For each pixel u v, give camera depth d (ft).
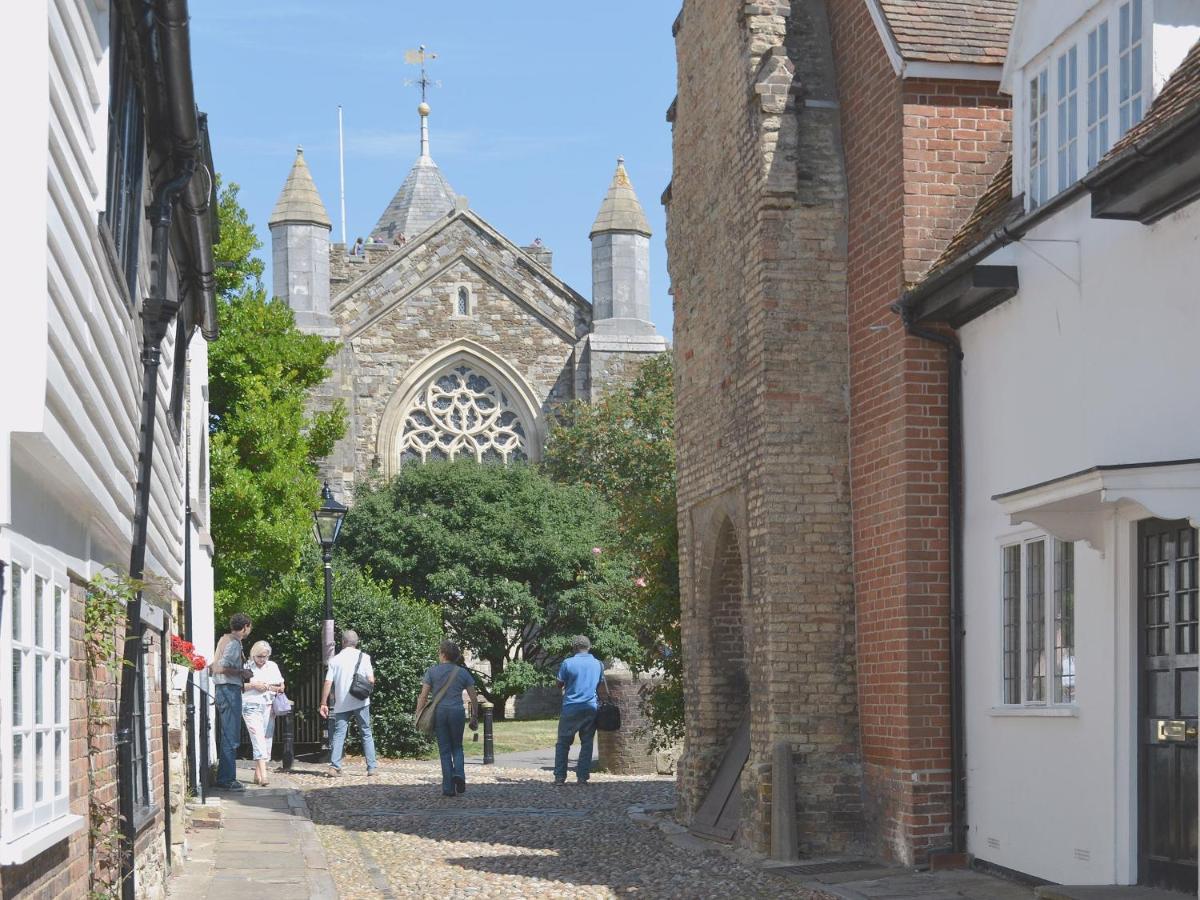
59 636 21.48
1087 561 31.48
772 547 42.11
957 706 38.24
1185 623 28.14
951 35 39.78
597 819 51.83
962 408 38.52
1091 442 31.40
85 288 21.02
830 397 42.68
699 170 50.21
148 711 33.12
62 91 19.17
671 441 149.28
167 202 32.45
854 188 42.63
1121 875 29.86
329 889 35.78
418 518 128.67
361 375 154.61
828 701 41.98
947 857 37.83
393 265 156.25
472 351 156.46
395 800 58.18
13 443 17.48
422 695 60.08
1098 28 33.04
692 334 51.16
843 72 43.55
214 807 51.62
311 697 82.74
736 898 35.19
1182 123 24.76
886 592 39.88
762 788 41.88
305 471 101.09
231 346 97.14
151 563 34.83
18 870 17.79
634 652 122.01
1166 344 28.30
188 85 29.12
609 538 95.40
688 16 51.60
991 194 38.88
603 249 158.92
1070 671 32.81
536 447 157.38
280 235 153.58
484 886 37.22
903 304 38.19
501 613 127.54
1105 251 30.76
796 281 42.86
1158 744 28.99
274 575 94.38
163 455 38.47
